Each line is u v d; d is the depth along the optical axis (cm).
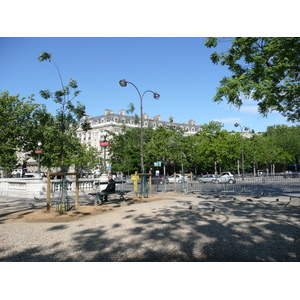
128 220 837
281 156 5916
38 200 1520
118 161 5397
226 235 635
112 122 7625
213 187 2183
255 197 1549
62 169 1148
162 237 621
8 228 728
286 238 602
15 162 3872
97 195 1277
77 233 664
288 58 1173
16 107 3428
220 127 5091
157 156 5231
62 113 1116
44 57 1049
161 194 1927
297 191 1834
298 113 1408
